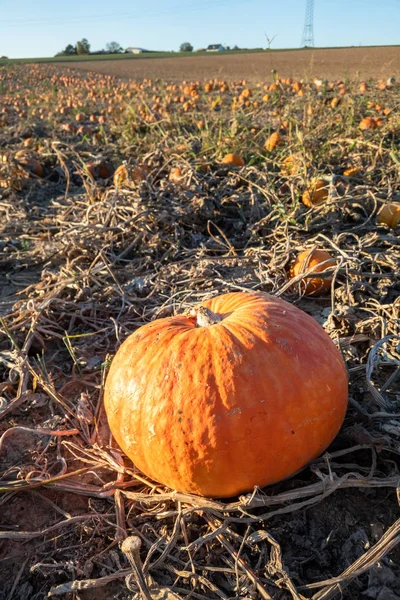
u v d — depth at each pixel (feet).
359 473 3.02
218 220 6.72
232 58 62.34
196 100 18.28
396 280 4.72
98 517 3.03
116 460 3.30
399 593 2.48
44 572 2.80
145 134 11.69
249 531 2.81
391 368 3.73
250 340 2.76
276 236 6.02
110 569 2.77
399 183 6.85
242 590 2.58
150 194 6.72
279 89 16.93
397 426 3.11
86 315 4.92
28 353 4.52
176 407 2.68
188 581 2.68
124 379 2.88
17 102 26.02
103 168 9.71
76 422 3.68
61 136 13.79
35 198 9.21
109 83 35.88
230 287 4.90
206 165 7.88
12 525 3.06
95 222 6.71
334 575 2.60
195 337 2.83
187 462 2.69
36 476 3.34
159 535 2.89
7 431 3.42
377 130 9.46
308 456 2.80
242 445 2.64
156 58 76.69
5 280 5.99
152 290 5.13
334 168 7.62
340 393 2.89
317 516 2.83
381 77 23.61
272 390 2.67
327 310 4.59
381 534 2.71
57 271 5.86
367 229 5.89
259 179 7.28
